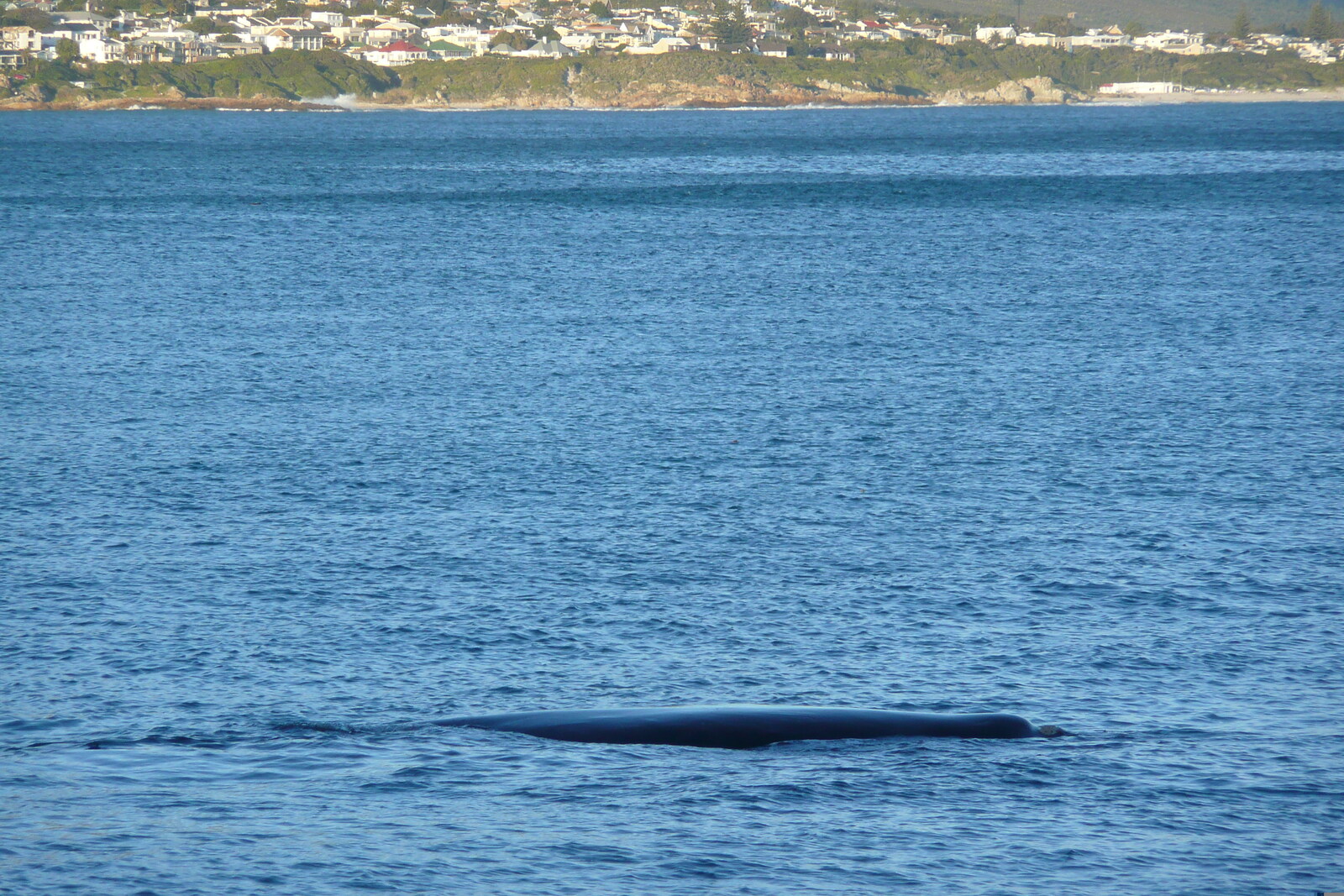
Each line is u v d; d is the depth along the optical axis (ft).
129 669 215.31
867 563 275.59
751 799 165.17
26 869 146.41
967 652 225.56
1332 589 260.01
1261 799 167.43
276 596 253.24
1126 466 355.36
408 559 276.62
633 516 309.22
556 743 181.37
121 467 354.13
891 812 162.09
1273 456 366.02
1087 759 179.11
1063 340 555.69
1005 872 148.77
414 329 590.14
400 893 142.82
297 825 157.69
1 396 445.37
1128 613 246.06
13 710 197.47
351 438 386.32
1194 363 502.38
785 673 215.92
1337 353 520.42
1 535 293.23
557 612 244.83
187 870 146.61
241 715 195.93
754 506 317.01
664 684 211.20
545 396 445.78
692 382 468.34
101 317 622.13
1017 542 289.94
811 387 459.32
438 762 175.11
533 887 144.15
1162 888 145.69
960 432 393.91
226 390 455.63
